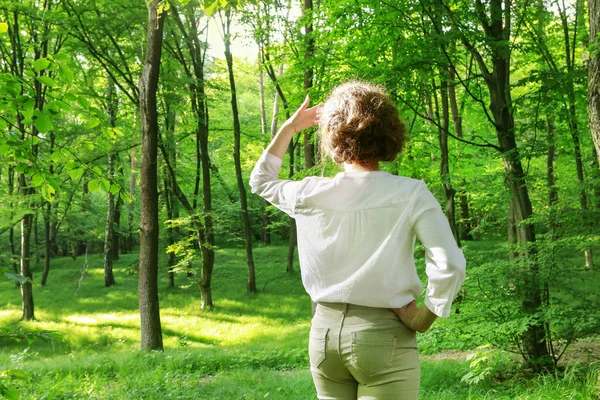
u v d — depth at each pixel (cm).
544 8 1097
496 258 775
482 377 559
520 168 816
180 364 1012
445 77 897
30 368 972
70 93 365
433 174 1322
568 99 870
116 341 1853
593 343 866
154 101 1262
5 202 1942
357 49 984
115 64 1762
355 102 161
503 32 860
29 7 1527
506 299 699
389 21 867
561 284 690
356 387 164
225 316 2100
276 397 681
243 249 3209
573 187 732
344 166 166
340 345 155
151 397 699
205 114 2175
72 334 1925
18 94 339
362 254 154
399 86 813
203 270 2197
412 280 156
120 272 2938
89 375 927
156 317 1258
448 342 716
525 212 799
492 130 1602
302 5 1554
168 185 2491
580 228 702
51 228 3350
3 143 356
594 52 438
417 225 152
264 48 1612
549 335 687
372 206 155
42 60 340
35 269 3178
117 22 1597
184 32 1908
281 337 1711
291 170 2238
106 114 1925
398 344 153
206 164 2188
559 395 459
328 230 158
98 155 1705
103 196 3188
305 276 164
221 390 739
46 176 375
